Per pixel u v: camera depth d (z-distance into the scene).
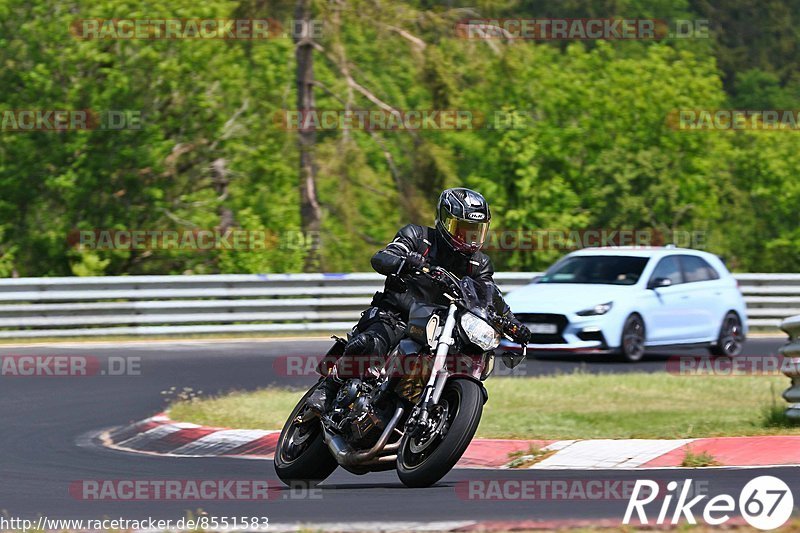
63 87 105.56
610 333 60.19
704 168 139.50
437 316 27.36
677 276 65.19
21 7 105.62
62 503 27.97
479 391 27.05
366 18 93.25
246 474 32.47
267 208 112.56
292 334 76.12
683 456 33.03
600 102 135.25
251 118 110.75
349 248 96.25
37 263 107.31
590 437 36.56
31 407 46.56
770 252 157.12
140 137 104.56
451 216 27.75
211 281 74.94
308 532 23.23
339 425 28.30
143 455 36.19
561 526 23.75
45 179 104.56
